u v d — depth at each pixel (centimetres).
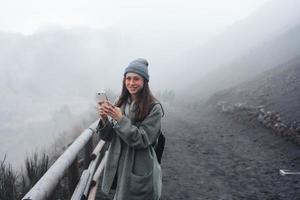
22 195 388
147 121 239
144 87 245
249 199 512
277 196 520
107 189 249
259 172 649
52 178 256
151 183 241
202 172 654
